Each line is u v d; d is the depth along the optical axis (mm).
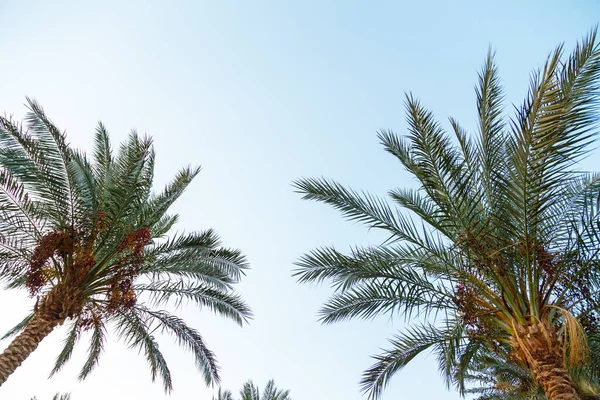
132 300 10883
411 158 8453
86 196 10367
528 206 6660
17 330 12891
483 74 7770
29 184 10008
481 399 13203
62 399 13930
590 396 7512
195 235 11664
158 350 12172
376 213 8555
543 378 6543
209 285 12367
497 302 7527
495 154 7480
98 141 12273
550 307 7125
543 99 5484
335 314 8992
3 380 8734
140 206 11125
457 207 7637
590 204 7637
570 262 7273
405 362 8641
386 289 8617
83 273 10180
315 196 8922
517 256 7434
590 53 5492
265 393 17453
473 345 8328
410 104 8094
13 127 9828
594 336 7375
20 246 10586
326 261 8734
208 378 12031
